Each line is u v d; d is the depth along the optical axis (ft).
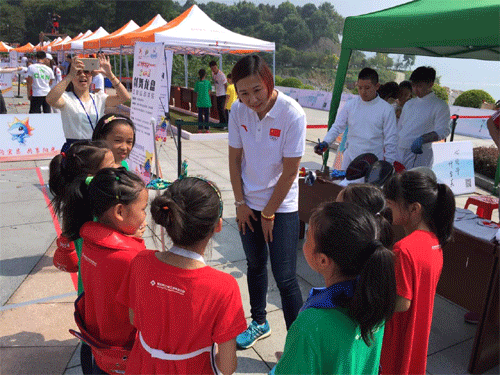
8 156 23.22
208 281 4.06
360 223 3.73
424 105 13.97
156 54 16.80
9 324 9.01
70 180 6.13
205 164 24.64
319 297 3.86
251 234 7.93
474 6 9.64
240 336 8.50
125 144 8.03
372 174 9.48
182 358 4.22
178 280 4.05
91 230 4.90
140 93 18.20
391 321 5.36
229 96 35.60
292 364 3.68
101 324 4.98
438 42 10.03
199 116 37.45
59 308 9.69
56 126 24.57
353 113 12.59
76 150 6.24
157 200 4.15
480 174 24.21
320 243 3.84
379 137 12.27
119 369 5.17
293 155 6.92
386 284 3.51
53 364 7.80
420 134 14.23
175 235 4.11
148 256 4.33
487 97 44.73
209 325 4.17
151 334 4.25
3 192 17.99
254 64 6.31
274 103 6.82
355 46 13.01
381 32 11.80
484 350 7.77
